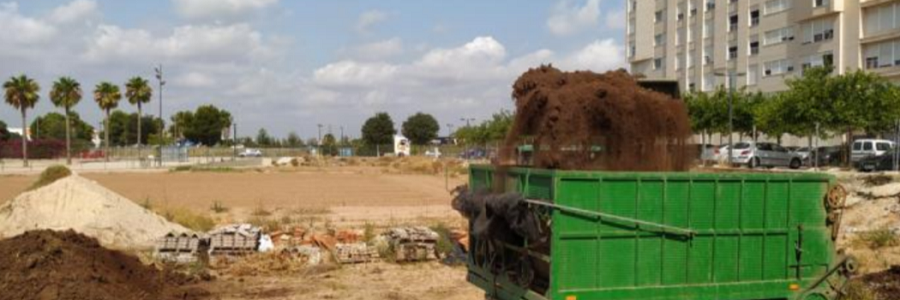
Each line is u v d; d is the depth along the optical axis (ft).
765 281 26.35
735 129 180.75
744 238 25.98
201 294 40.91
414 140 481.46
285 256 50.80
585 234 23.67
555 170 23.98
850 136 138.00
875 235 57.36
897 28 167.12
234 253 50.83
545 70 31.48
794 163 146.61
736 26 222.28
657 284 24.73
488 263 28.58
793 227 26.71
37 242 39.34
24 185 129.08
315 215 83.87
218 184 140.05
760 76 211.61
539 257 24.38
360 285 43.62
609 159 28.43
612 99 28.58
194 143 445.37
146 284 41.63
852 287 34.35
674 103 30.27
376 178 165.07
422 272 47.75
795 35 198.08
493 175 28.53
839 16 182.29
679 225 24.98
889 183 77.56
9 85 248.11
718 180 25.54
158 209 78.18
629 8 282.15
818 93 134.82
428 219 78.28
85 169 196.13
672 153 29.73
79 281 36.76
